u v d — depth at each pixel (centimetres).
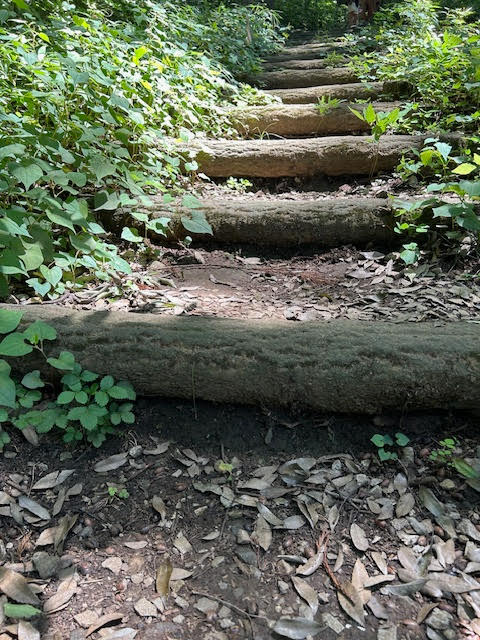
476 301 203
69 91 259
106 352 167
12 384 147
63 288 204
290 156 321
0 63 259
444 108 354
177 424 166
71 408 161
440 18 716
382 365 158
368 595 124
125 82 283
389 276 229
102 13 394
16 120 212
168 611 121
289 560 133
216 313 205
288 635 116
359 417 165
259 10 690
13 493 146
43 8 344
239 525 141
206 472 154
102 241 244
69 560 132
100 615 120
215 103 395
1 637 115
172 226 259
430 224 242
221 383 164
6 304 186
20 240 177
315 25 928
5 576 126
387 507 144
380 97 409
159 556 134
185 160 319
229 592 125
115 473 153
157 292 216
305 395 162
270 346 165
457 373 155
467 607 122
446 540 135
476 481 146
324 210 257
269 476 152
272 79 500
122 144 282
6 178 203
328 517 142
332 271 242
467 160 256
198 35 489
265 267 250
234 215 261
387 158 310
